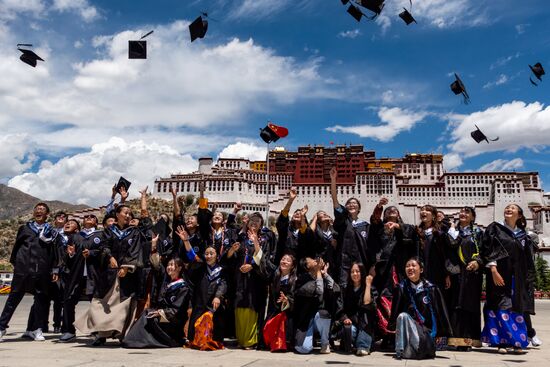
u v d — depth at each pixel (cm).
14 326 1173
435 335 725
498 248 801
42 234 916
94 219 966
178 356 673
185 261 866
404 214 11556
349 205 955
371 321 761
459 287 822
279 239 889
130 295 834
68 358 632
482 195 13275
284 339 757
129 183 994
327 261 914
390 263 863
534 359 698
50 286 1006
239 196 12912
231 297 859
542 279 6438
